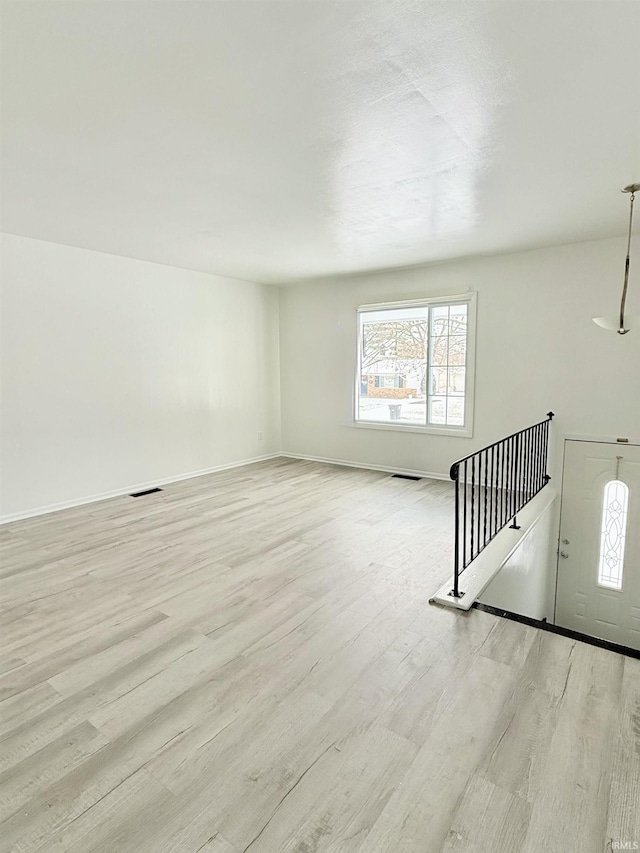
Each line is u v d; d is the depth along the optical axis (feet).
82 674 6.76
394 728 5.68
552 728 5.61
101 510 14.42
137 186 9.55
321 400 21.09
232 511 14.20
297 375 21.81
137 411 16.55
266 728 5.72
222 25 4.98
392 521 13.15
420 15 4.85
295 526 12.81
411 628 7.80
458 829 4.45
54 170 8.77
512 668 6.73
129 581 9.63
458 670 6.71
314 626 7.90
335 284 19.93
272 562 10.49
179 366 17.85
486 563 9.86
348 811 4.65
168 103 6.52
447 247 14.51
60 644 7.48
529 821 4.51
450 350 17.19
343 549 11.19
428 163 8.50
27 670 6.86
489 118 6.96
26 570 10.19
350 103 6.55
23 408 13.58
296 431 22.22
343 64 5.68
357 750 5.37
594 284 13.96
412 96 6.39
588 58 5.59
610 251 13.62
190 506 14.76
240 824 4.53
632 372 13.65
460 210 11.05
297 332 21.54
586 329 14.20
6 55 5.43
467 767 5.11
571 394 14.65
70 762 5.25
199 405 18.72
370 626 7.88
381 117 6.93
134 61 5.59
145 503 15.11
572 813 4.58
